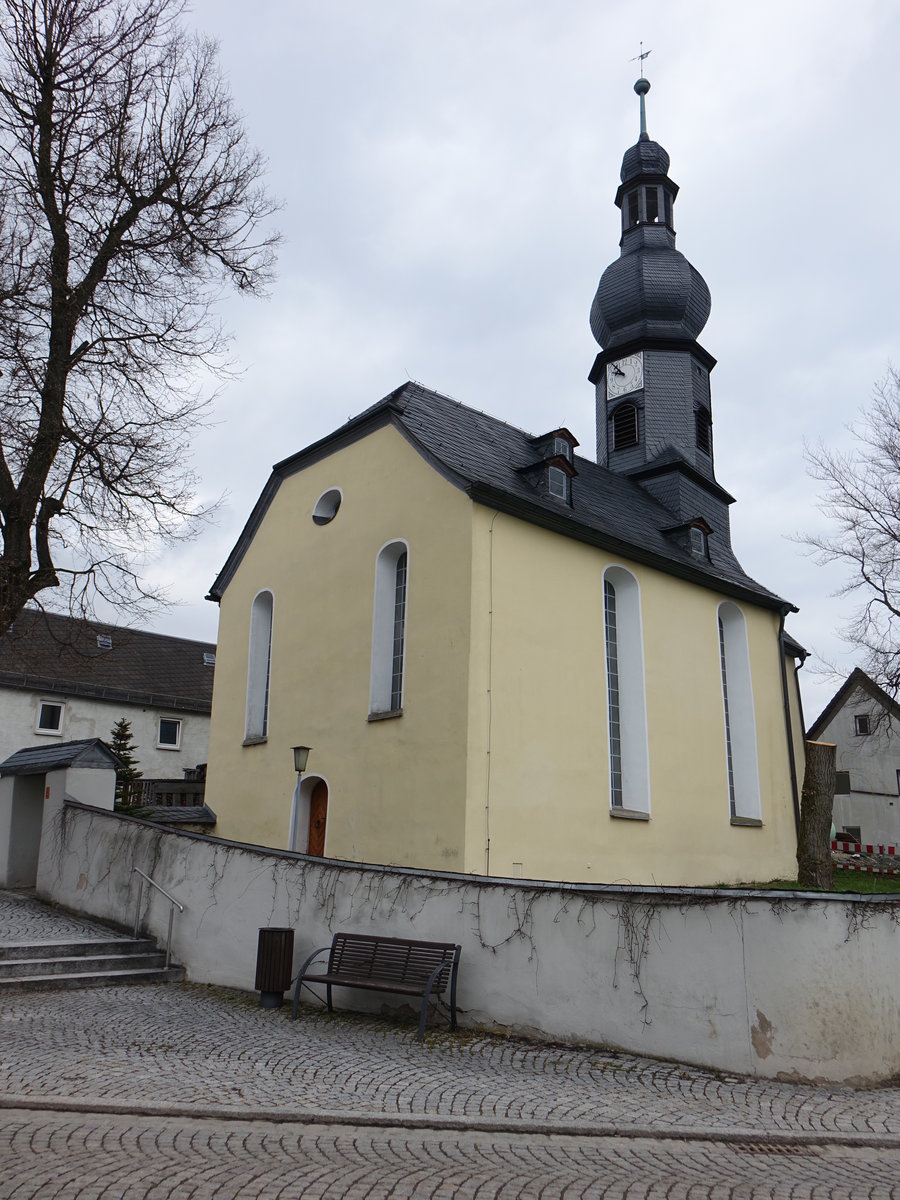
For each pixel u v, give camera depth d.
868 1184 5.41
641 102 29.80
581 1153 5.79
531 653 15.07
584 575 16.58
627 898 8.52
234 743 19.05
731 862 19.08
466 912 9.41
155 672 34.22
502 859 13.84
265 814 17.55
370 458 16.95
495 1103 6.67
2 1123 5.90
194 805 21.45
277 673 18.12
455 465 15.42
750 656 21.52
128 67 13.88
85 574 13.55
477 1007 9.11
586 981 8.58
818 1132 6.29
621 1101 6.85
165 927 11.88
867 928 7.82
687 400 25.48
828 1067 7.43
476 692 14.00
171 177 13.91
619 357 26.30
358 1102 6.59
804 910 7.77
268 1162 5.39
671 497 24.12
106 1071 7.09
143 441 13.75
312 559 17.92
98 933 12.27
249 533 20.09
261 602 19.56
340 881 10.37
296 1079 7.13
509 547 15.13
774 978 7.71
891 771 39.03
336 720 16.30
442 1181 5.19
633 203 28.05
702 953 8.07
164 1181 5.03
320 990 10.15
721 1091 7.21
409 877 9.87
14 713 29.28
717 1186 5.30
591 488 20.92
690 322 26.69
